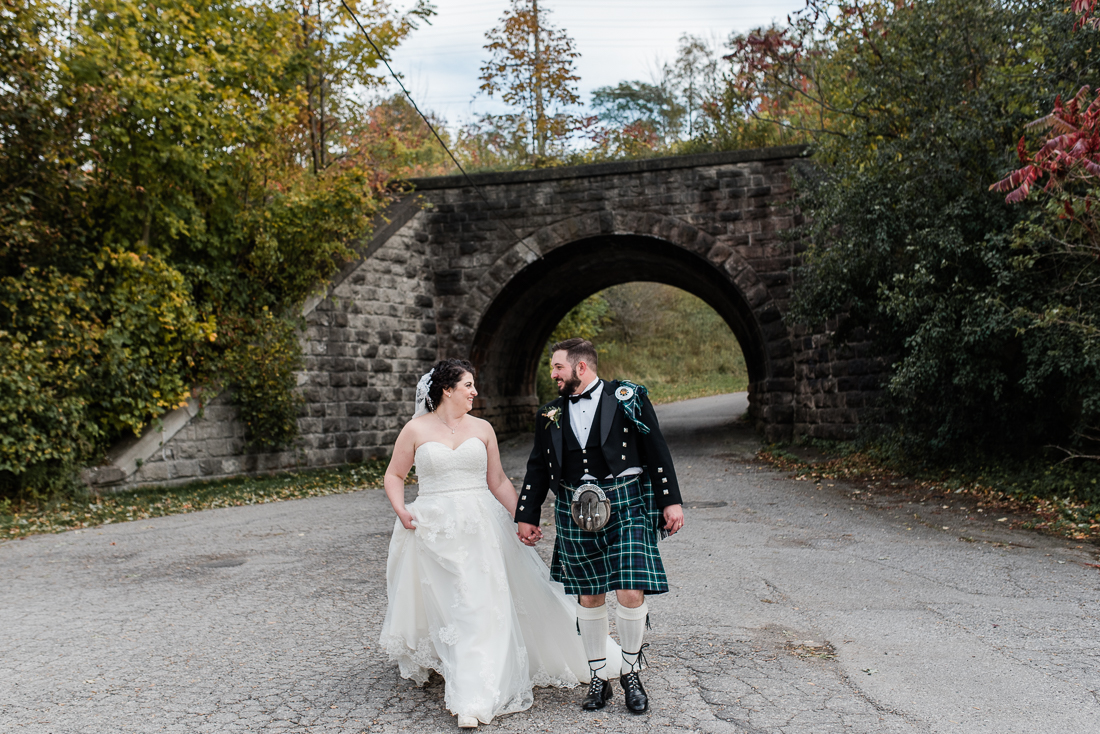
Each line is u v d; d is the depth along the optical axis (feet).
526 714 12.69
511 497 14.30
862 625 17.07
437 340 65.82
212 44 48.29
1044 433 38.34
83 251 44.62
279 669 14.93
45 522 35.19
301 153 62.44
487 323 68.39
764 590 20.29
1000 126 35.86
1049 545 26.14
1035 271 34.09
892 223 39.52
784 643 15.90
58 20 43.01
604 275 81.20
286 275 55.01
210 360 49.29
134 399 44.50
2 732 12.07
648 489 13.17
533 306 77.61
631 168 63.67
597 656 13.07
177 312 45.62
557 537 13.33
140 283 44.68
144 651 16.22
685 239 63.16
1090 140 25.32
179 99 44.39
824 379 57.57
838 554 24.84
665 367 161.07
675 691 13.41
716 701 12.88
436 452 13.48
